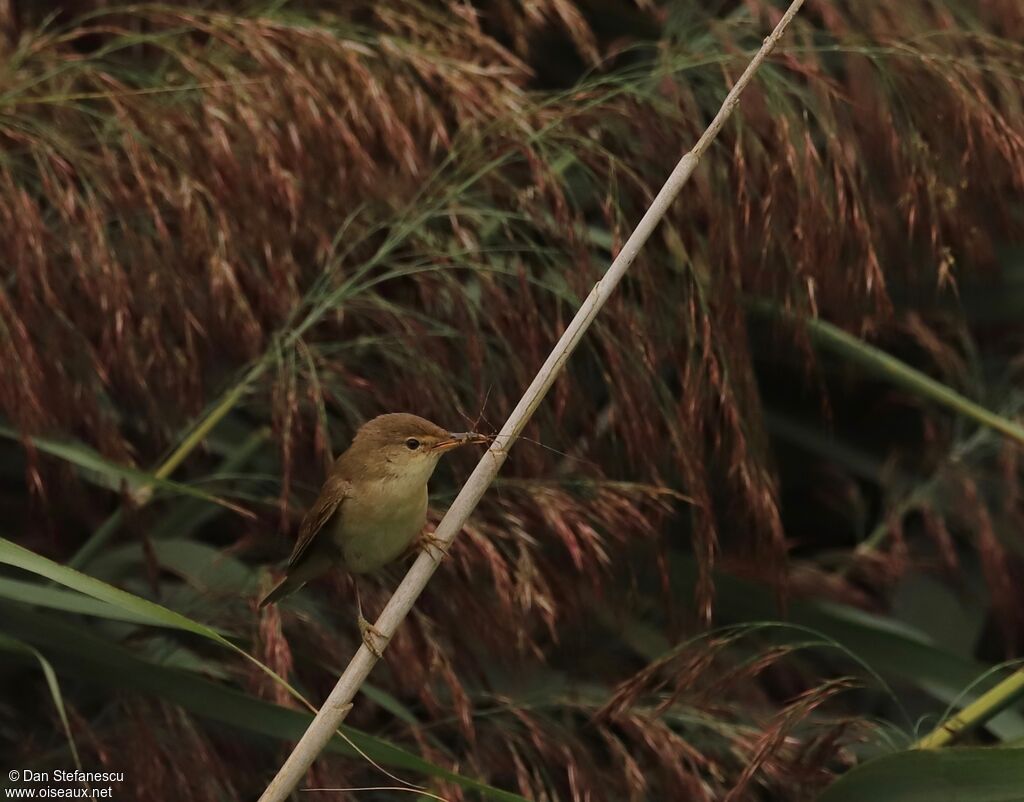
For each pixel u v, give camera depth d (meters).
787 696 7.61
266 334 7.29
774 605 7.55
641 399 6.69
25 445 6.34
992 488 8.81
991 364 9.00
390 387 6.99
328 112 6.54
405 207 7.06
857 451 8.73
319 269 7.27
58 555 7.62
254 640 6.51
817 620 7.50
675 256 6.89
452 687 6.34
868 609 8.00
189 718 6.38
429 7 7.77
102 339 6.68
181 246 6.98
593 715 6.66
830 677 7.84
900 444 8.75
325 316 7.07
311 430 7.16
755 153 6.88
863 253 6.86
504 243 7.25
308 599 7.26
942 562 8.32
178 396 6.85
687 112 6.89
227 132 6.54
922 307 8.46
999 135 6.84
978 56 7.87
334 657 6.91
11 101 6.55
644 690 6.64
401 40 6.98
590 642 7.70
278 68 6.58
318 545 5.93
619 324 6.68
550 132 6.86
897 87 7.12
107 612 5.75
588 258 6.74
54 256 6.71
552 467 7.02
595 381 7.67
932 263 8.05
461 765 6.59
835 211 6.84
